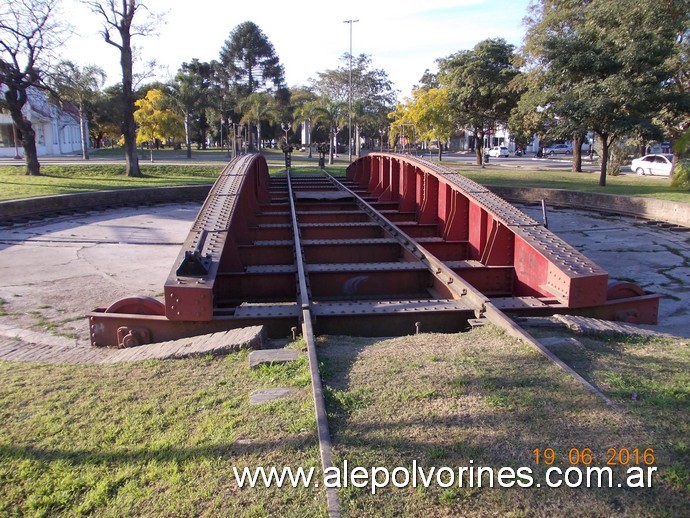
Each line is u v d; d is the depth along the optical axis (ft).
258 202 47.06
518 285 25.02
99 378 14.87
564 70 79.00
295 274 24.84
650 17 71.51
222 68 287.07
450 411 11.47
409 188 43.78
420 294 25.23
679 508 8.50
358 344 16.76
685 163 75.97
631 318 20.18
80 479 10.02
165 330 18.45
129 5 93.86
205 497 9.20
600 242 44.80
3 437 11.63
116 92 173.88
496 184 87.04
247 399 12.74
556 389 12.41
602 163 82.64
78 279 31.91
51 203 60.64
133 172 98.53
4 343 20.66
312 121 175.01
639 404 11.78
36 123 185.47
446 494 8.83
